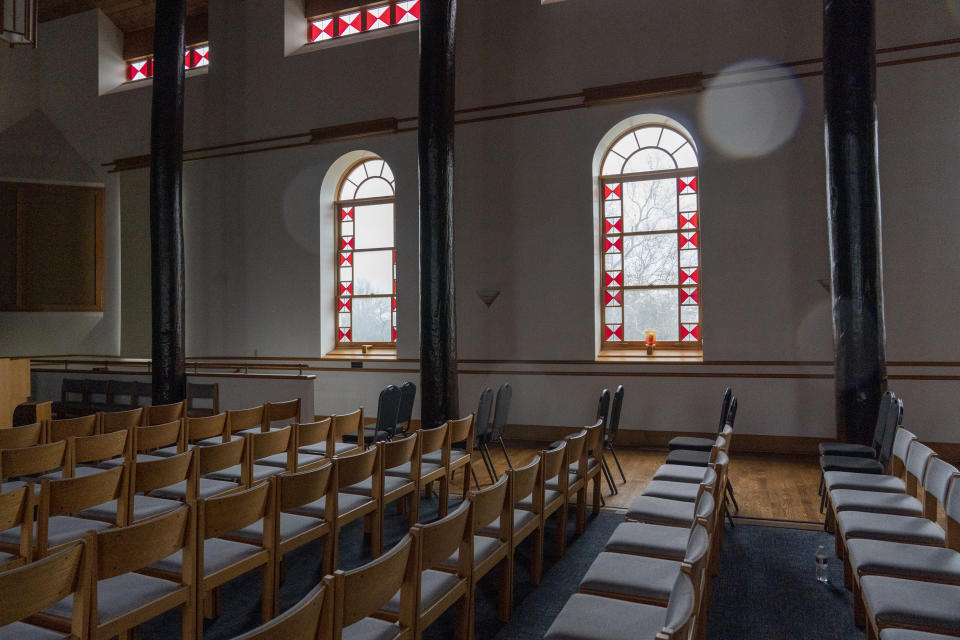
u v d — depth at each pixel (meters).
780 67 7.44
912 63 6.94
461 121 8.80
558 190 8.36
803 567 3.95
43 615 2.24
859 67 5.88
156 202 8.16
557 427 8.32
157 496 3.77
